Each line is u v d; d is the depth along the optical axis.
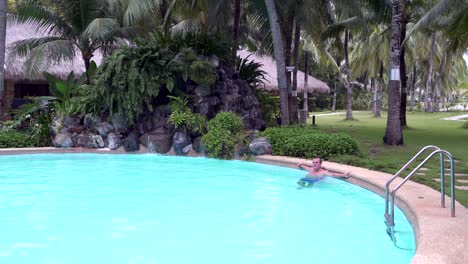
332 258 4.66
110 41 16.72
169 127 12.59
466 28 15.37
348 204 7.05
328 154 10.30
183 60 13.01
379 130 19.94
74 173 9.68
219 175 9.55
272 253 4.84
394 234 5.30
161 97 13.57
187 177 9.30
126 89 12.44
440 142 14.49
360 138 15.95
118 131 12.74
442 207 5.63
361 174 8.23
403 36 21.09
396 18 12.92
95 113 13.02
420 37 36.69
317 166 8.87
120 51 12.70
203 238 5.35
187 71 12.84
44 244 5.13
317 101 54.03
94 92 12.66
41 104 14.27
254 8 17.36
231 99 13.72
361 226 5.83
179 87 13.48
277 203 7.12
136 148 12.49
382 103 60.97
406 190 6.73
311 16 16.77
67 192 7.85
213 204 7.04
